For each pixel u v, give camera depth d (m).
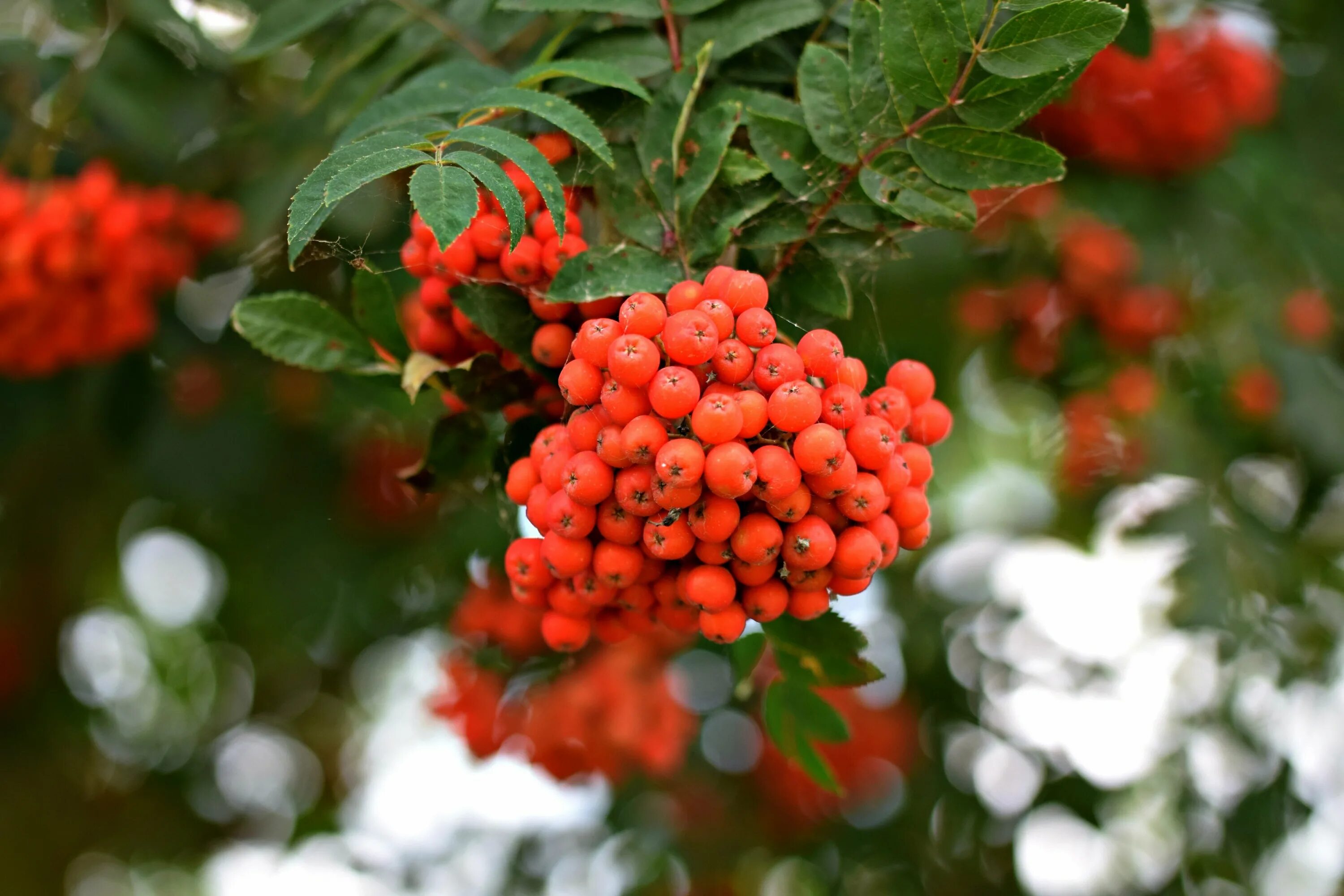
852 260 0.65
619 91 0.64
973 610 1.11
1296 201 0.89
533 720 0.78
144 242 0.75
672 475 0.57
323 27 0.73
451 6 0.69
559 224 0.58
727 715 1.13
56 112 0.75
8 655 1.18
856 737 1.07
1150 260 0.86
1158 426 0.92
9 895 1.17
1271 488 0.97
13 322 0.74
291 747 1.32
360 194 0.72
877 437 0.59
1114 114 0.84
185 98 0.77
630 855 1.10
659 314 0.58
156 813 1.26
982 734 1.10
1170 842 1.06
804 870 1.17
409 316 0.72
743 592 0.60
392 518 0.99
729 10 0.65
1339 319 0.95
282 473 0.97
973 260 0.91
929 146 0.62
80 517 1.07
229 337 0.89
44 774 1.23
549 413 0.65
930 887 1.09
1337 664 0.95
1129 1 0.66
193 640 1.27
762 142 0.62
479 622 0.76
